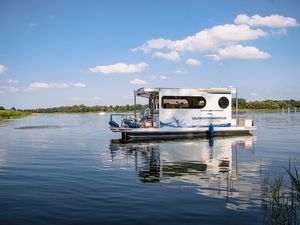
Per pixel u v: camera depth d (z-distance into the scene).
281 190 9.46
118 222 7.13
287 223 6.79
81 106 187.12
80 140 26.77
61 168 13.70
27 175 12.29
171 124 25.38
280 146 20.61
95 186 10.32
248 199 8.66
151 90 24.83
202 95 26.02
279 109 132.25
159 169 13.09
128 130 24.75
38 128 44.47
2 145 23.28
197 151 18.34
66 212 7.81
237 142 22.88
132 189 9.86
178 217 7.39
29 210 8.00
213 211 7.75
